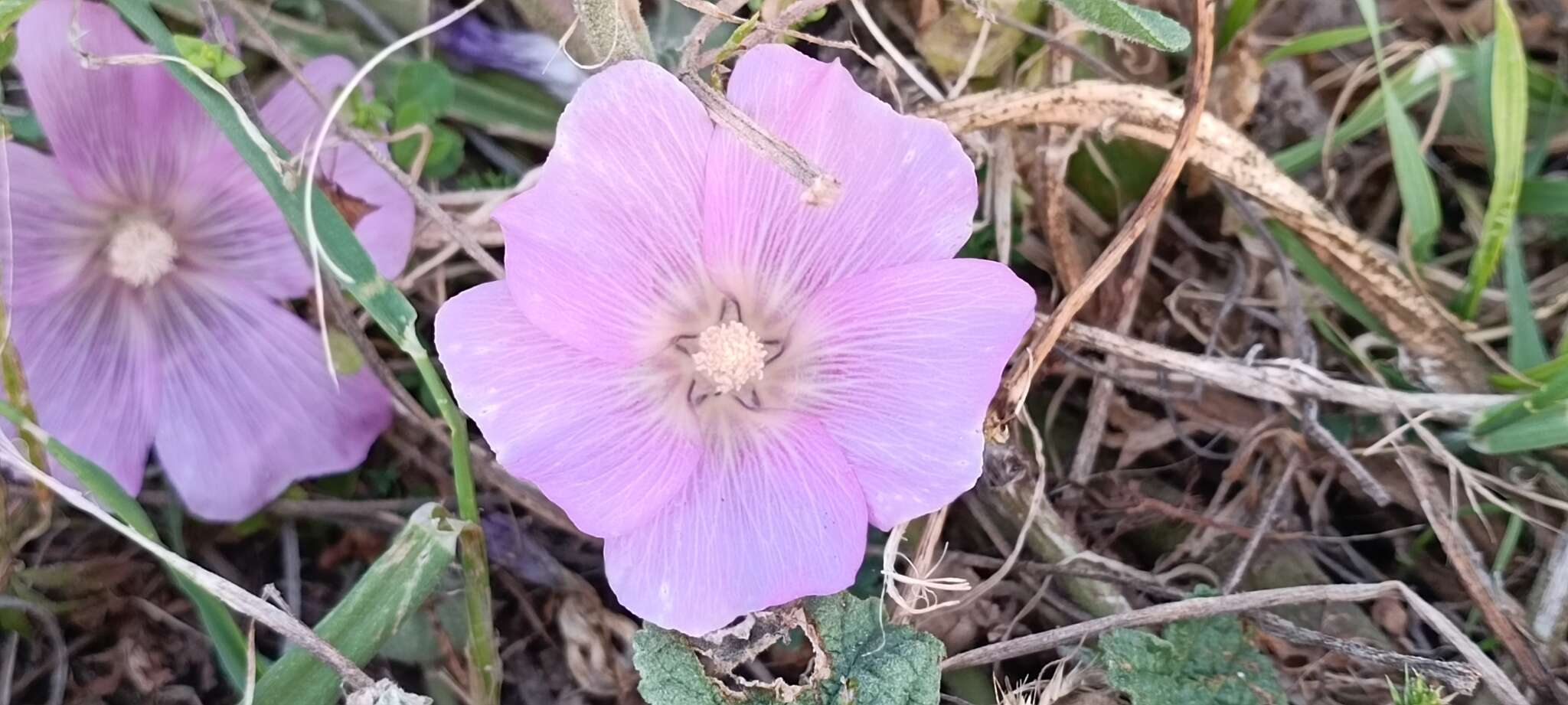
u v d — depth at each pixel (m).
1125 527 0.22
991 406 0.19
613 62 0.19
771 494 0.16
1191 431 0.22
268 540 0.21
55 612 0.20
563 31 0.21
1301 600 0.19
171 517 0.20
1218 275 0.23
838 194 0.15
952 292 0.16
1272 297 0.23
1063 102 0.21
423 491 0.22
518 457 0.15
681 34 0.21
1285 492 0.22
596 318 0.15
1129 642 0.19
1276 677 0.19
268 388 0.19
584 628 0.21
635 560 0.16
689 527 0.16
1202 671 0.19
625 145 0.15
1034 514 0.20
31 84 0.17
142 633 0.20
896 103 0.22
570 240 0.15
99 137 0.18
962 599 0.19
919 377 0.16
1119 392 0.22
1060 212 0.22
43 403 0.18
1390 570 0.22
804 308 0.17
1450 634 0.19
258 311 0.19
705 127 0.16
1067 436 0.22
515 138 0.22
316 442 0.19
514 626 0.21
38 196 0.18
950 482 0.16
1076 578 0.21
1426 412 0.21
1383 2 0.24
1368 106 0.22
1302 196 0.21
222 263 0.19
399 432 0.21
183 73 0.17
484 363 0.15
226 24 0.19
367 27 0.21
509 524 0.21
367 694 0.17
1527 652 0.19
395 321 0.17
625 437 0.16
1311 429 0.21
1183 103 0.20
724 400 0.17
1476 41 0.23
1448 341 0.21
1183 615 0.19
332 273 0.19
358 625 0.18
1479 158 0.23
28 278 0.18
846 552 0.16
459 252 0.22
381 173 0.19
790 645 0.20
